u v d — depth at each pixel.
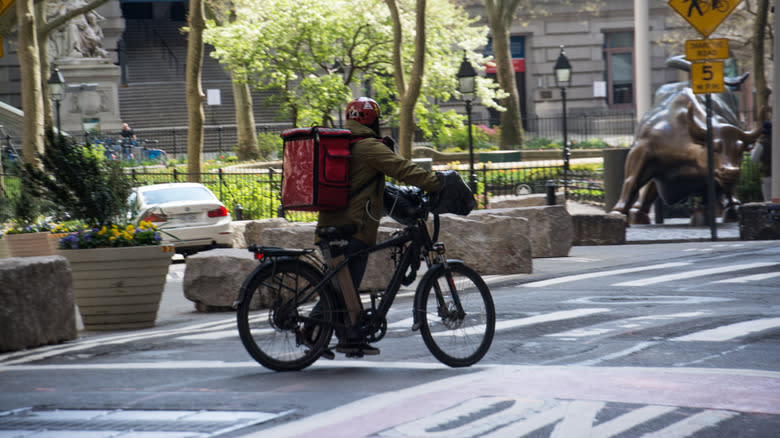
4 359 15.91
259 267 13.20
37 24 66.62
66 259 18.12
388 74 74.81
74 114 92.56
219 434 9.96
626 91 118.50
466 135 84.75
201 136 54.00
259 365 14.17
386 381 12.63
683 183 43.97
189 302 25.06
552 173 60.91
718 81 35.84
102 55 98.00
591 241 37.50
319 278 13.38
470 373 13.08
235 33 66.88
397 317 19.30
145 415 10.92
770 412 10.40
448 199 13.20
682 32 98.44
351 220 13.20
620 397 11.23
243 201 50.69
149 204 37.66
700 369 12.88
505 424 10.09
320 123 71.00
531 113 115.94
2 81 99.25
